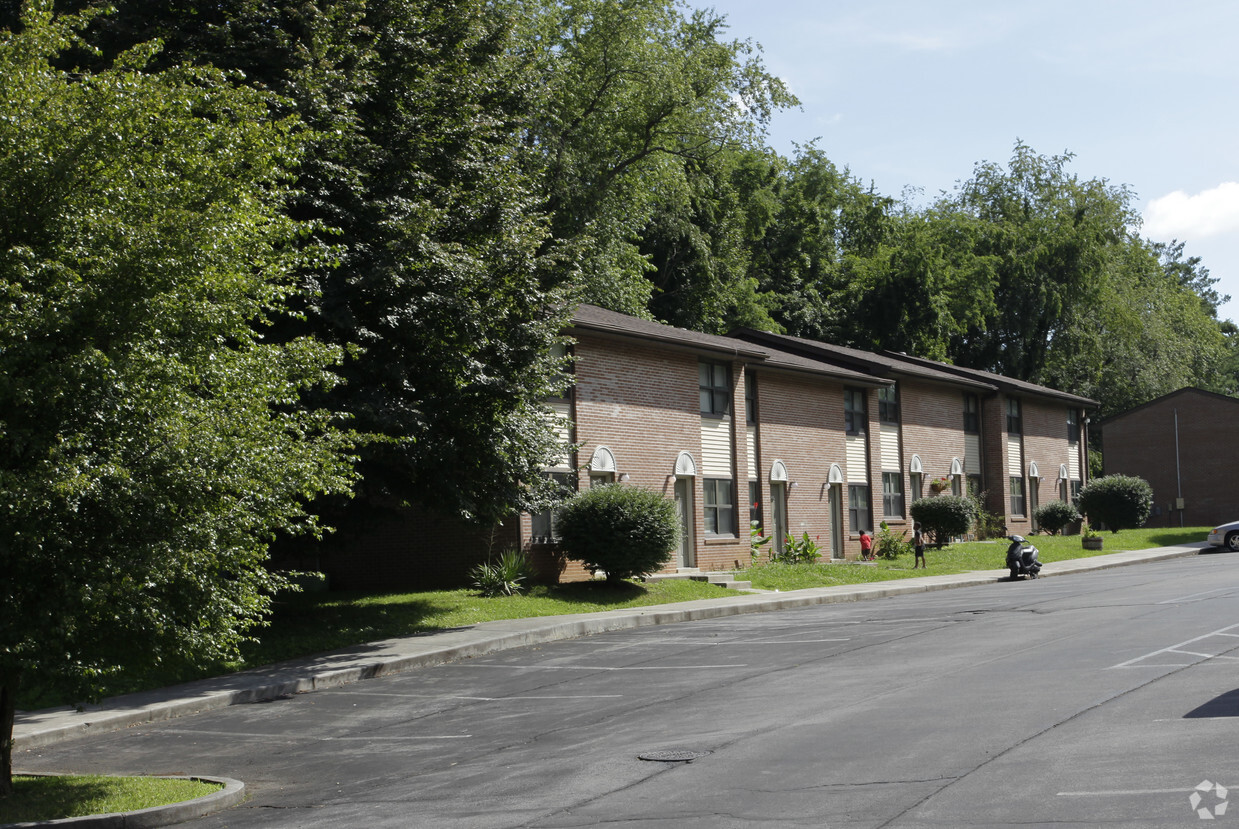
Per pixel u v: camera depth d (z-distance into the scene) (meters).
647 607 24.36
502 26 22.59
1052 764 8.64
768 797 8.23
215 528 9.88
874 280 61.97
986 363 68.38
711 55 43.28
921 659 15.16
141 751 11.99
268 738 12.36
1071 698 11.44
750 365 35.16
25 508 8.50
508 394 20.09
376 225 18.67
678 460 31.39
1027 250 65.56
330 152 17.97
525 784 9.29
